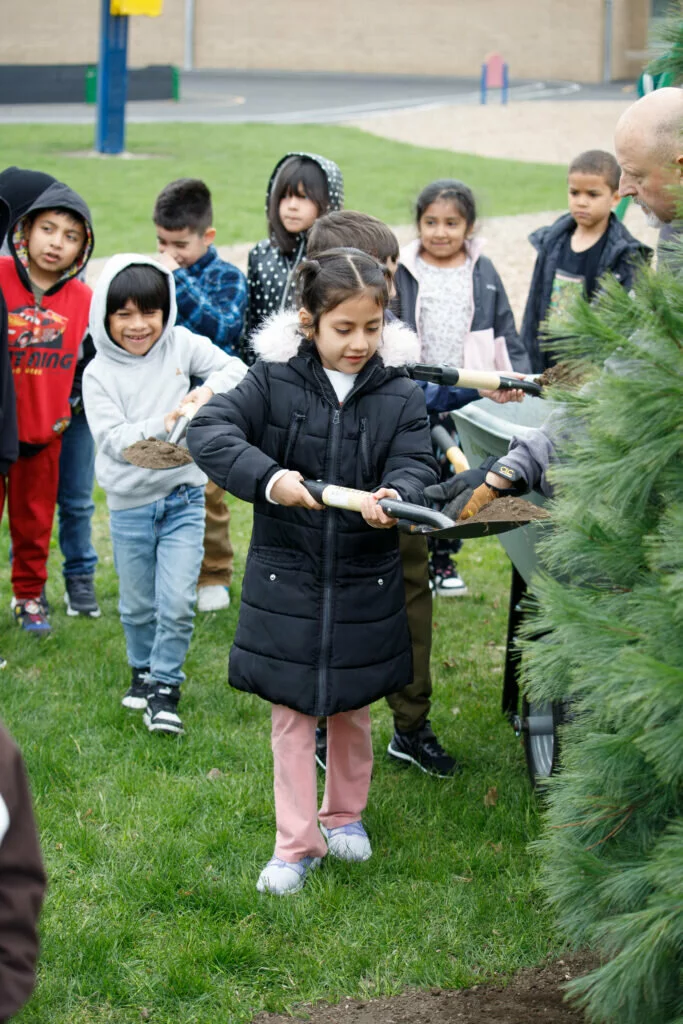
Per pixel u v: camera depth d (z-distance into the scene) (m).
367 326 2.94
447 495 2.79
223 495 5.15
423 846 3.35
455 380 3.21
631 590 2.21
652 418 2.01
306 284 2.96
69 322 4.68
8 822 1.52
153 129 24.80
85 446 5.08
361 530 3.02
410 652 3.20
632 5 43.59
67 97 31.31
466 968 2.83
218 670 4.64
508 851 3.32
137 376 4.05
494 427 3.21
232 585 5.55
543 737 3.66
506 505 2.78
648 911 1.99
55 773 3.74
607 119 28.50
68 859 3.26
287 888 3.12
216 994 2.74
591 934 2.28
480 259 4.61
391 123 27.98
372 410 3.09
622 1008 2.16
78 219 4.58
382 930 2.97
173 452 3.67
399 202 16.75
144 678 4.26
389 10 44.50
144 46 44.62
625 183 2.71
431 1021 2.65
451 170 20.28
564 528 2.28
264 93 35.50
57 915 3.01
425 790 3.69
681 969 2.07
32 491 4.80
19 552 4.90
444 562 5.53
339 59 44.97
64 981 2.77
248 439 3.08
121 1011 2.70
